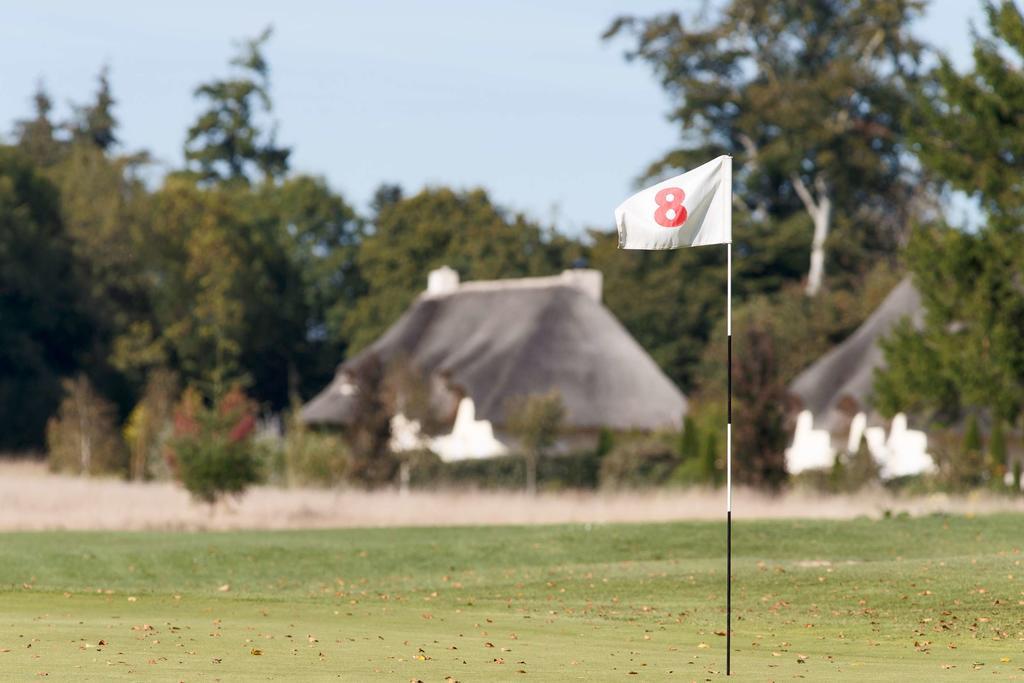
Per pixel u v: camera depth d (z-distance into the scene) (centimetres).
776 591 6744
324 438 15462
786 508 11444
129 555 8200
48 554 8156
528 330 18188
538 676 3944
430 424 15525
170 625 5181
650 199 4872
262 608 6059
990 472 12438
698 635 5394
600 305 18775
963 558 7562
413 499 12075
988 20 12100
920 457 15550
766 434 13275
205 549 8438
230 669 3953
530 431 14788
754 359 13412
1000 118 12100
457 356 18362
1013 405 11888
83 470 17088
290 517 10638
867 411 15950
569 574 7562
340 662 4172
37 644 4475
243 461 10781
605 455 15575
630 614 6162
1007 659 4606
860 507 11538
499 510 11244
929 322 12212
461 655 4441
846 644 5119
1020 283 12119
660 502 11869
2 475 16538
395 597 6881
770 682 3897
